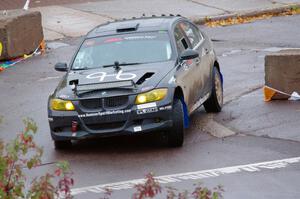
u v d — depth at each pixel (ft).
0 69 199.72
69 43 225.76
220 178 106.22
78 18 251.19
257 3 268.62
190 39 140.15
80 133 119.65
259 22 246.47
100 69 127.85
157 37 132.87
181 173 109.70
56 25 243.60
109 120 118.01
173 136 120.47
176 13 256.73
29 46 213.25
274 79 148.15
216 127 133.90
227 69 183.73
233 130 131.64
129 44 132.36
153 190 65.87
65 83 125.18
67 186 66.23
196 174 108.88
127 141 128.98
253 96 155.33
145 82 119.96
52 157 122.31
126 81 119.96
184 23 142.92
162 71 123.34
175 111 119.75
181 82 124.06
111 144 127.85
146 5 268.41
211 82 141.90
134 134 121.08
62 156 122.52
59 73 192.54
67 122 119.96
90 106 119.03
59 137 121.08
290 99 148.25
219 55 201.05
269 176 105.91
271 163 112.16
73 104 119.55
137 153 121.39
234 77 175.01
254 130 130.72
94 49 133.08
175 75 123.34
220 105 144.97
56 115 120.47
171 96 118.83
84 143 129.90
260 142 123.44
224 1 271.69
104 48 132.77
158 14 255.29
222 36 227.61
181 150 121.19
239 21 248.73
